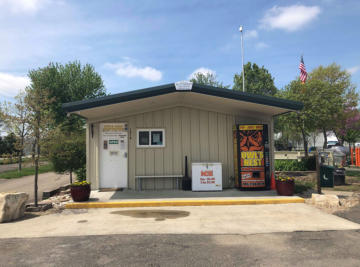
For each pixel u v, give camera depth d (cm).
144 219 590
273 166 938
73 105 733
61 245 436
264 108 866
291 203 729
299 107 791
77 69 2919
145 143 931
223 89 775
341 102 1769
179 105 946
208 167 873
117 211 668
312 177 1213
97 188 903
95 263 366
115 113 917
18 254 401
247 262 363
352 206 677
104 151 920
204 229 510
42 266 359
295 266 349
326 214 614
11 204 603
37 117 746
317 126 1772
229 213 633
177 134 941
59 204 768
